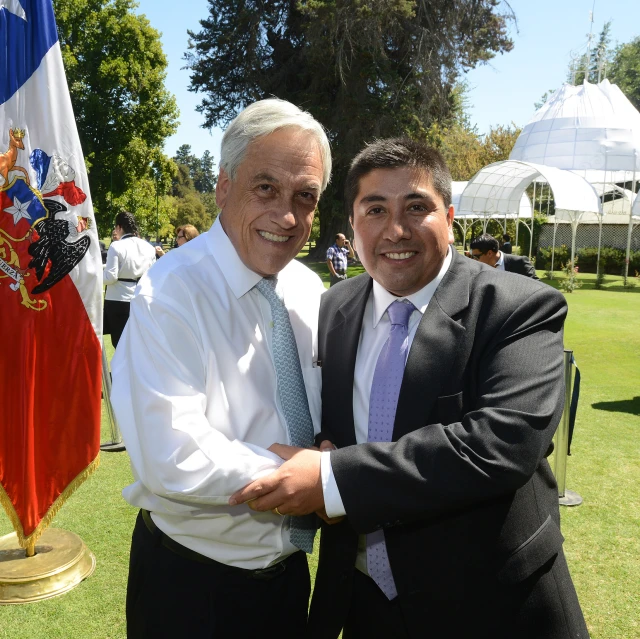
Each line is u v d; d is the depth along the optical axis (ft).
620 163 79.36
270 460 4.68
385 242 5.01
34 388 9.21
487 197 80.23
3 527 11.25
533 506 4.90
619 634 8.46
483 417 4.33
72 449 9.59
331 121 83.05
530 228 94.79
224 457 4.59
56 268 9.27
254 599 5.31
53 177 9.17
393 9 77.92
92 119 87.35
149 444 4.63
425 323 5.01
